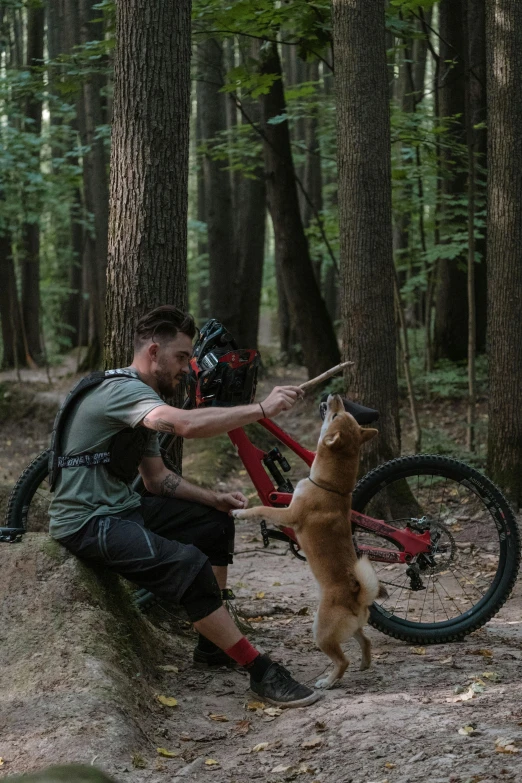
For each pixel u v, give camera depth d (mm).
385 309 6750
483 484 4004
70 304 23078
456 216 11172
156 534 3396
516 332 7055
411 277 13570
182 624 4191
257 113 14156
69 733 2744
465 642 3988
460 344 11742
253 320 14359
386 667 3582
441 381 10773
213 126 14266
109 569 3340
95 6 8555
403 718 2926
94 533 3270
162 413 3105
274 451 3877
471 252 8734
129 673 3215
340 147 6746
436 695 3158
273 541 7078
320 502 3389
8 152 12992
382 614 3996
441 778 2443
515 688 3188
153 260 4320
